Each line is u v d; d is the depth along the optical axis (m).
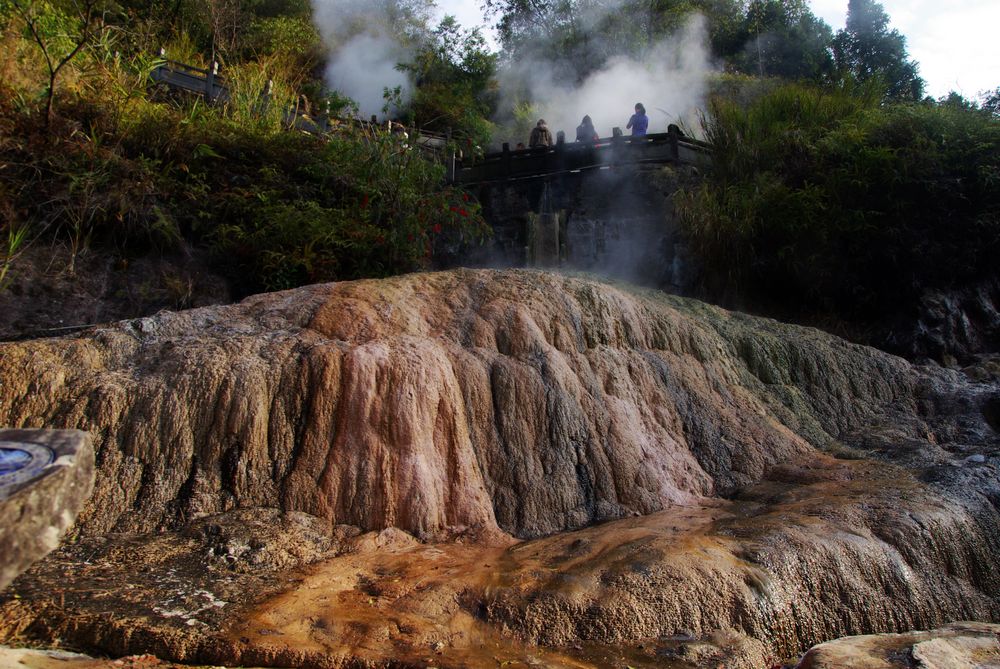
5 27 8.01
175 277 7.55
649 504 5.25
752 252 10.05
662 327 6.74
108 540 4.12
